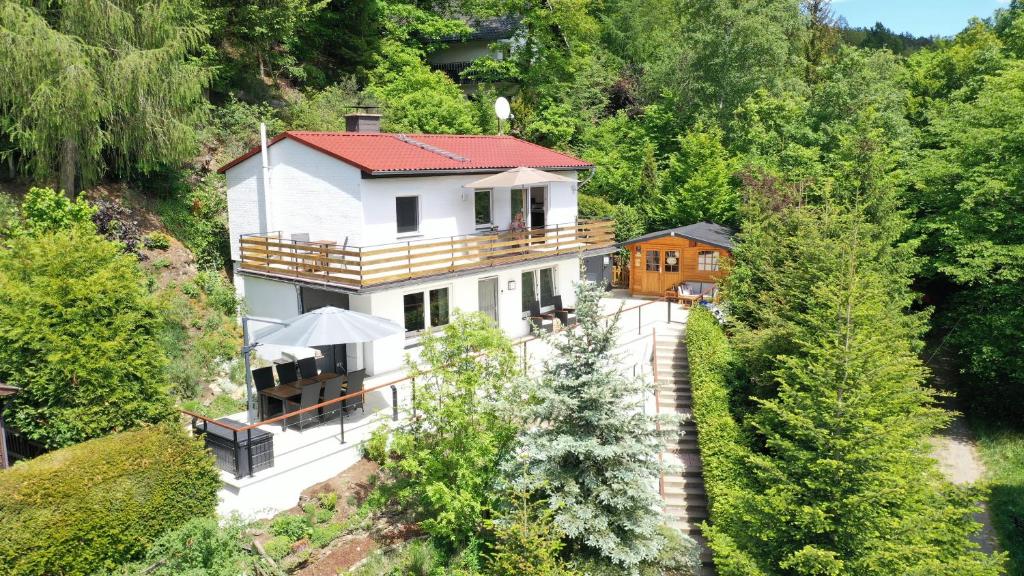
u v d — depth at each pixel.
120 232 21.73
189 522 12.04
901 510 12.44
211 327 20.95
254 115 30.20
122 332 13.55
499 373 13.77
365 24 39.34
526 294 24.55
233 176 23.27
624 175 38.19
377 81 39.06
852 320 14.29
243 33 30.16
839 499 11.69
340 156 19.33
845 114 31.20
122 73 20.12
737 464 15.34
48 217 18.27
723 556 12.80
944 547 12.15
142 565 11.65
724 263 23.81
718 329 21.83
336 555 12.84
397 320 19.67
